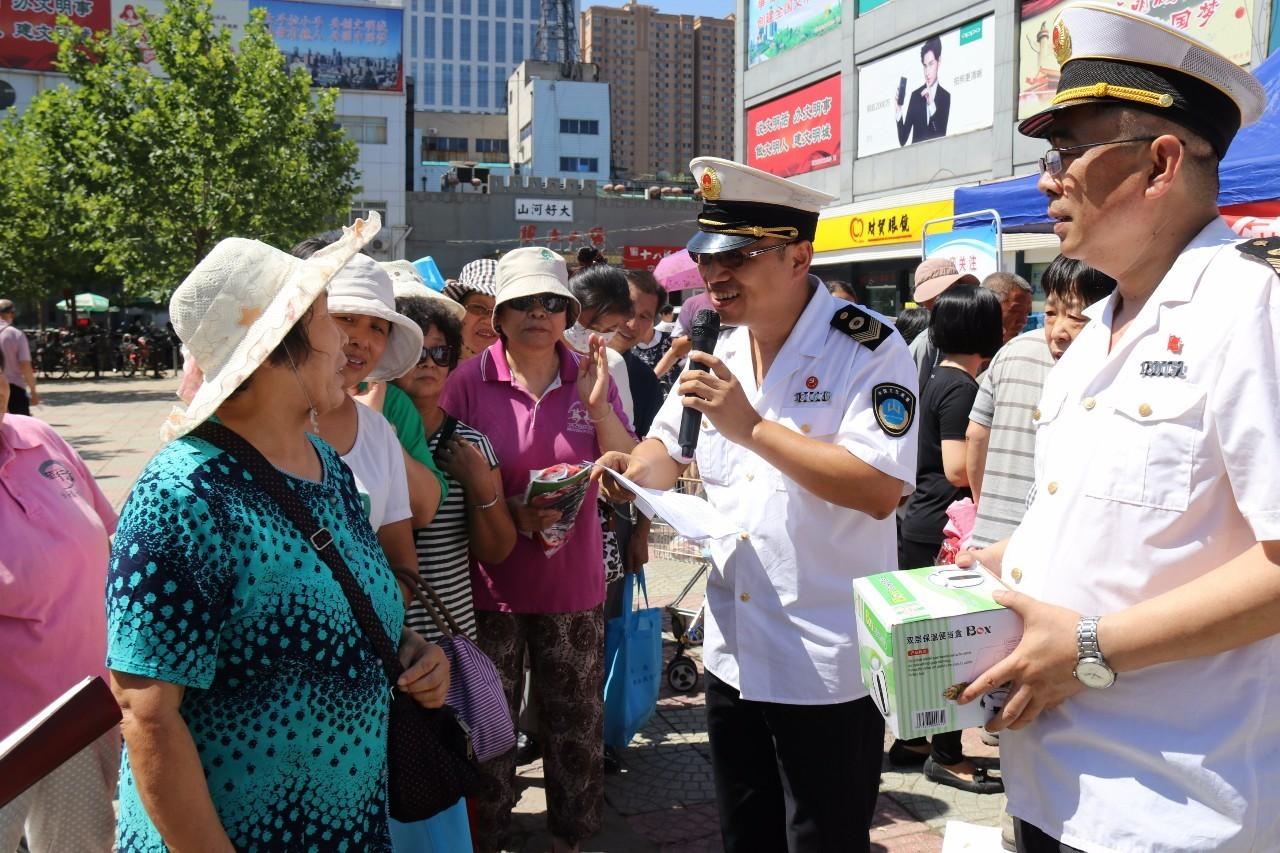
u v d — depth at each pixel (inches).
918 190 588.1
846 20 640.4
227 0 1471.5
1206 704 57.2
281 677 62.9
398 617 73.6
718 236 89.1
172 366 1133.7
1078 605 61.1
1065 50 62.7
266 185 784.3
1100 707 59.9
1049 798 62.1
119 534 61.0
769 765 97.3
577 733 126.3
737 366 99.5
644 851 132.8
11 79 1421.0
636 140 4722.0
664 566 276.1
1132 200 60.1
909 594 66.6
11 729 96.3
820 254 614.5
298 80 821.9
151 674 58.6
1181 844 56.1
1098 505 60.1
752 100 760.3
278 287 66.8
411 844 89.5
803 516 89.3
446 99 5954.7
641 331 208.7
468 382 133.6
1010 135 514.0
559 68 2896.2
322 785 64.9
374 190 1509.6
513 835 138.5
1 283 1050.1
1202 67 58.4
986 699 63.2
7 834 93.5
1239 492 54.0
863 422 86.3
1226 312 55.4
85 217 781.3
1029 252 477.1
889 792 148.3
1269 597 52.1
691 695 191.9
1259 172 186.2
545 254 132.3
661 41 4736.7
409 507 103.8
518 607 125.1
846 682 89.0
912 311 210.8
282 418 68.2
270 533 63.2
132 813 65.7
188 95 755.4
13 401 422.3
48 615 97.3
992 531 130.3
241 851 62.8
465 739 78.5
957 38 549.0
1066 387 65.3
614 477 103.0
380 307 98.9
